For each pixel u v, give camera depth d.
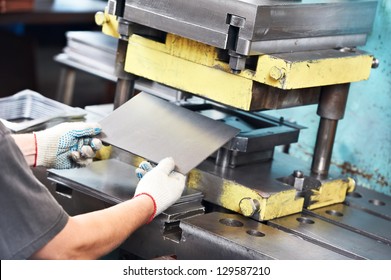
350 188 2.19
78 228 1.64
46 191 1.62
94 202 1.97
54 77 5.21
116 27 2.12
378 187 2.40
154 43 2.03
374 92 2.36
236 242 1.74
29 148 1.94
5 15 3.95
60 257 1.61
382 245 1.88
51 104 2.40
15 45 4.84
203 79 1.94
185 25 1.85
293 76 1.80
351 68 2.00
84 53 2.83
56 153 1.97
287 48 1.89
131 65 2.11
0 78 4.77
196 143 1.92
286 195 1.95
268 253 1.71
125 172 2.07
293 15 1.85
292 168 2.17
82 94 5.04
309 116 2.53
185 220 1.84
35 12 4.04
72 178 1.98
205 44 1.91
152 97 2.09
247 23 1.74
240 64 1.81
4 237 1.57
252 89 1.85
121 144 1.95
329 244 1.83
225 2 1.76
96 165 2.09
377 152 2.39
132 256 1.99
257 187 1.94
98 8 4.33
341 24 2.04
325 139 2.13
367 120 2.39
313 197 2.05
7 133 1.58
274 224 1.91
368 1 2.12
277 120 2.27
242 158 2.09
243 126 2.21
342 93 2.09
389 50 2.31
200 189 2.00
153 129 1.99
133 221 1.74
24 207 1.57
